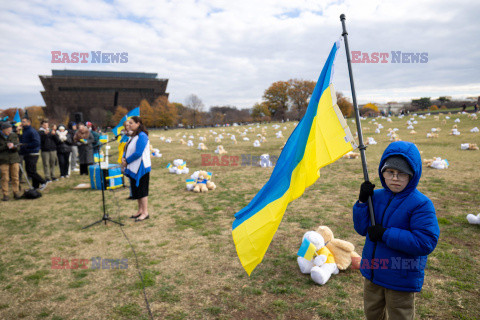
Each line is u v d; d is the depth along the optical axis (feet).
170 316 9.21
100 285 11.20
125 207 21.44
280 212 7.04
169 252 13.78
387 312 6.08
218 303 9.77
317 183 25.41
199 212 19.51
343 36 6.31
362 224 6.05
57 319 9.31
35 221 18.85
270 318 8.88
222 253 13.43
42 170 40.70
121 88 324.19
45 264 13.03
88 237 15.98
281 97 275.39
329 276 10.73
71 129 36.29
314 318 8.78
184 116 235.20
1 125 24.16
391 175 5.49
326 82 6.74
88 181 31.37
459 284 9.94
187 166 38.63
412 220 5.35
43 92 310.65
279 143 58.90
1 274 12.23
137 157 17.90
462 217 15.85
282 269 11.75
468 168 27.55
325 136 6.61
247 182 27.94
